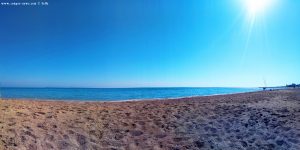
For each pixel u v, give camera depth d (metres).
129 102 12.88
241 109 8.96
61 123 6.12
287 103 11.01
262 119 7.29
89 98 21.81
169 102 12.49
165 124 6.71
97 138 5.38
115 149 4.95
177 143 5.43
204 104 10.73
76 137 5.30
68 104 10.19
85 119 6.72
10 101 9.43
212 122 6.97
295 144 5.39
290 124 6.71
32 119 6.18
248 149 5.20
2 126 5.37
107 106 9.87
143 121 6.93
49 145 4.80
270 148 5.25
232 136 5.90
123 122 6.71
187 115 7.81
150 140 5.52
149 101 13.77
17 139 4.84
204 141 5.57
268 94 18.69
